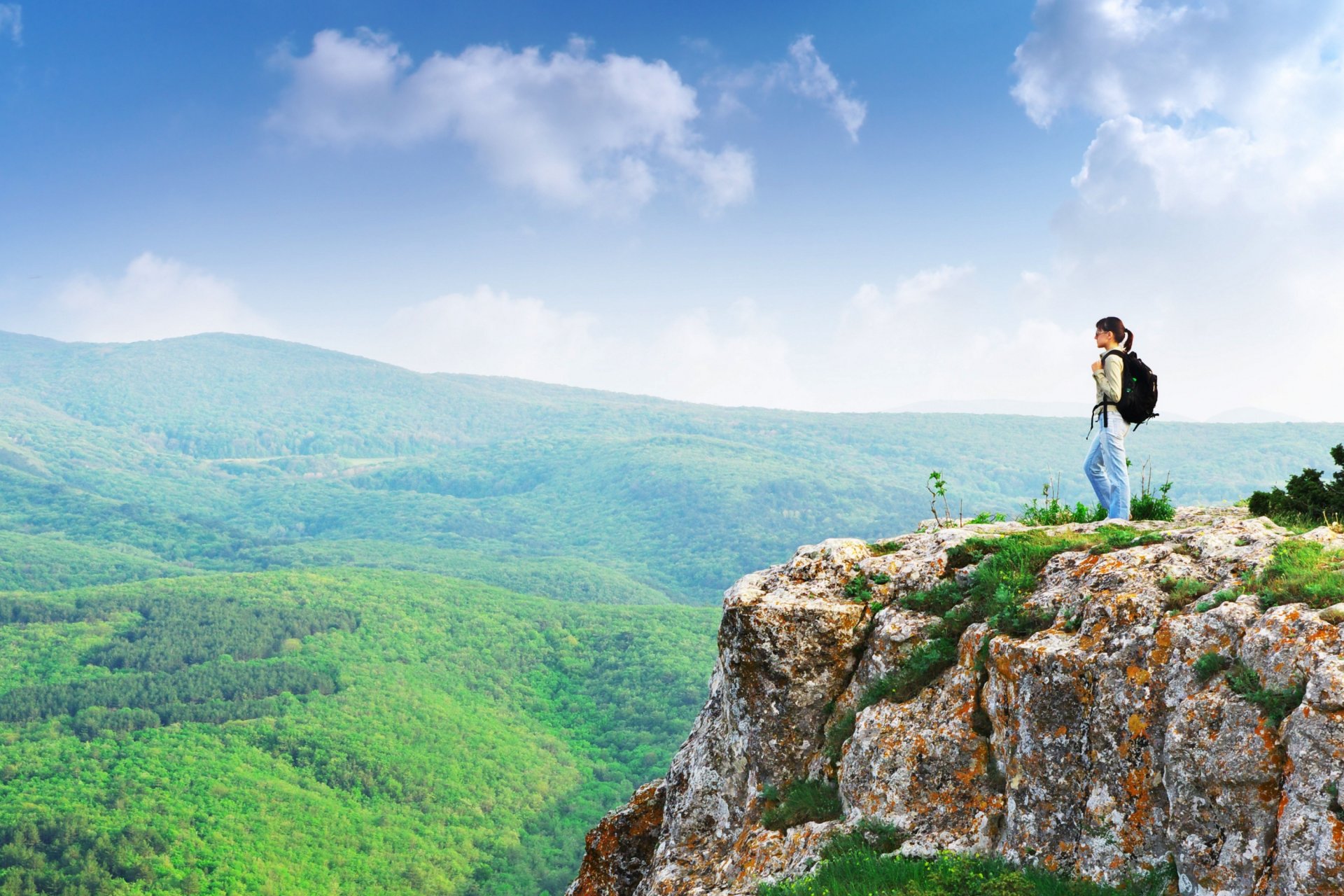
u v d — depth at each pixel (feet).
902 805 32.71
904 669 36.01
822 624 38.88
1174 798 25.40
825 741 37.68
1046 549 36.42
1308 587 26.02
